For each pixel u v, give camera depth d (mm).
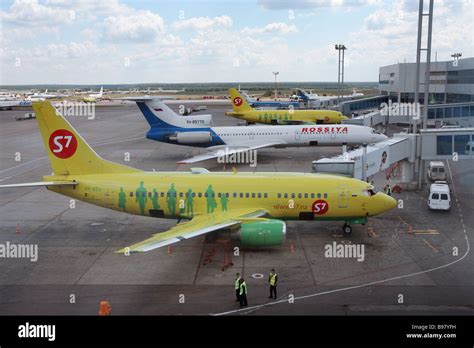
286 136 77750
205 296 28891
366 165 50219
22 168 71312
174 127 77938
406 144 56406
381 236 40125
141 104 76875
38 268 33438
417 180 61188
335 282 30875
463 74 107812
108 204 38531
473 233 40906
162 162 76125
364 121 102938
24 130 124750
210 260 34812
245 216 36000
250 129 77688
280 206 38000
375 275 32000
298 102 198000
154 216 38719
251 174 39719
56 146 38656
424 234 40656
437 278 31516
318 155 83250
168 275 32125
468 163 75375
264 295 28969
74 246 38000
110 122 153500
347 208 38250
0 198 54062
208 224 34094
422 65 119875
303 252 36375
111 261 34719
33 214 47438
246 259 34969
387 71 144625
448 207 47031
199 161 70438
